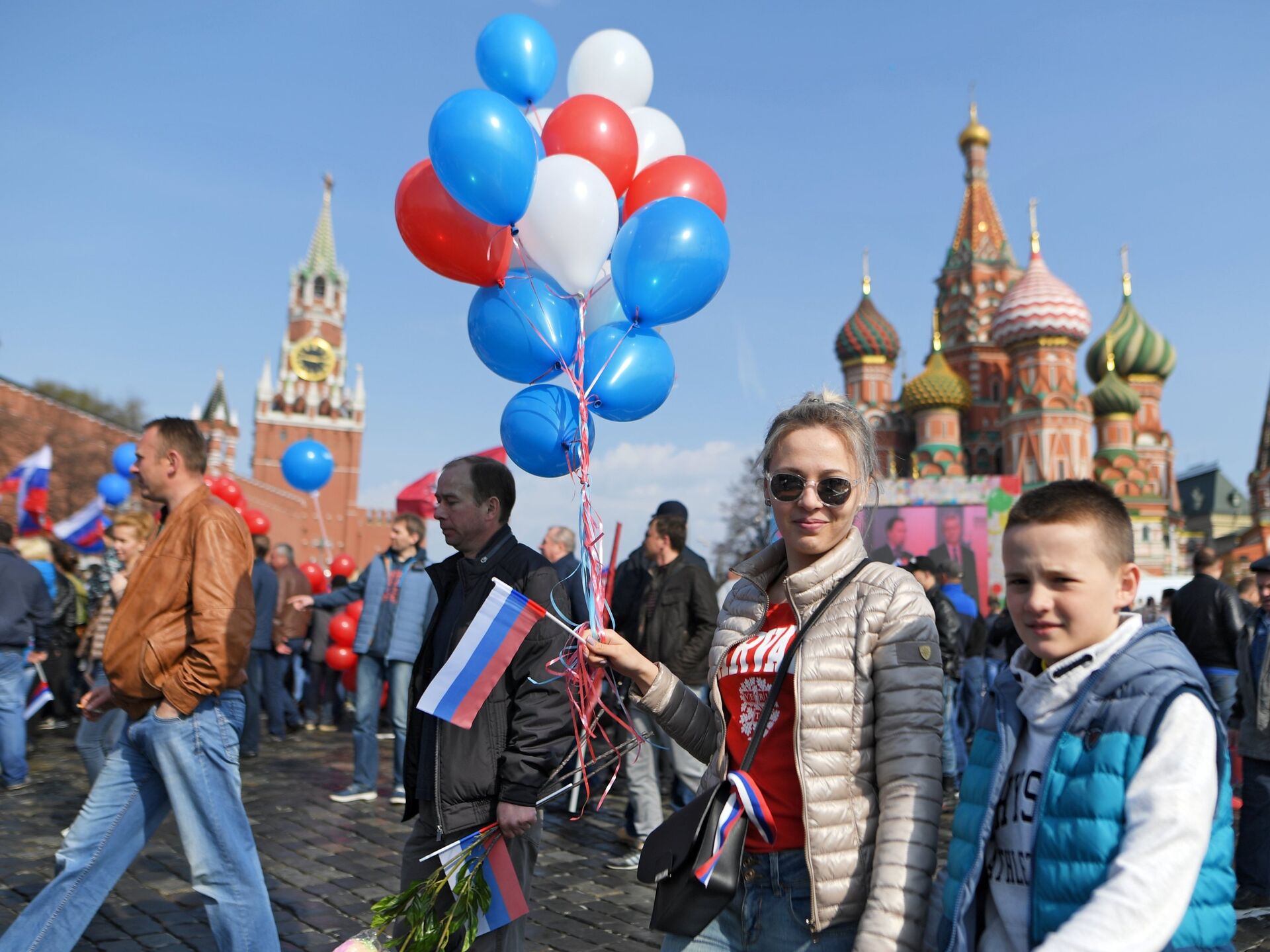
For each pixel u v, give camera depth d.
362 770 6.84
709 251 2.72
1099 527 1.61
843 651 1.92
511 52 3.23
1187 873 1.39
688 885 1.87
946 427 53.88
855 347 58.97
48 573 9.34
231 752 3.12
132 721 3.14
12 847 5.25
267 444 79.94
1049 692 1.62
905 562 9.48
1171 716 1.48
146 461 3.23
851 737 1.88
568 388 2.83
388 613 6.91
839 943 1.85
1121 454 54.62
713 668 2.17
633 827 5.62
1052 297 52.41
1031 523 1.64
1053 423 51.66
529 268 2.97
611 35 3.53
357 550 79.62
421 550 7.00
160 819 3.21
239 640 3.04
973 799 1.71
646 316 2.82
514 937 2.75
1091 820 1.49
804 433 2.03
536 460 2.75
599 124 3.03
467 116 2.63
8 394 32.22
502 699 2.78
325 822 6.13
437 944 2.55
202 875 3.03
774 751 1.96
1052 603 1.61
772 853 1.92
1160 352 62.31
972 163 62.97
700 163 3.22
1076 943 1.37
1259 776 5.12
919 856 1.73
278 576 10.03
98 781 3.14
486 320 2.86
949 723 8.10
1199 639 7.09
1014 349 53.78
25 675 6.96
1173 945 1.42
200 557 3.07
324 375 82.25
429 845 2.85
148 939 3.97
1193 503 91.50
